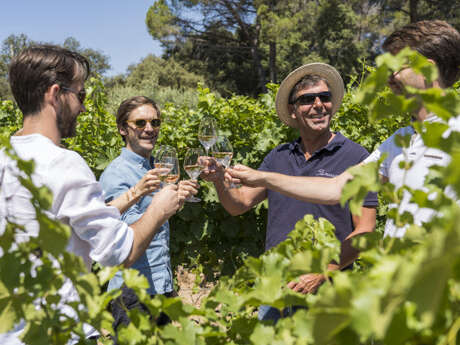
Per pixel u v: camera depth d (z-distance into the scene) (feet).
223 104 13.74
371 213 6.69
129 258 4.18
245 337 2.48
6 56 88.02
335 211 6.89
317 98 7.39
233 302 2.39
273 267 2.41
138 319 2.26
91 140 13.56
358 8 99.14
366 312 1.27
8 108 20.27
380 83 1.86
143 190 7.16
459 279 1.36
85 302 2.14
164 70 115.34
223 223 12.89
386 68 1.85
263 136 12.67
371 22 95.14
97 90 13.75
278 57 99.60
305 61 91.61
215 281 13.84
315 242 3.23
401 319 1.53
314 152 7.50
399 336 1.54
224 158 8.25
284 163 7.84
